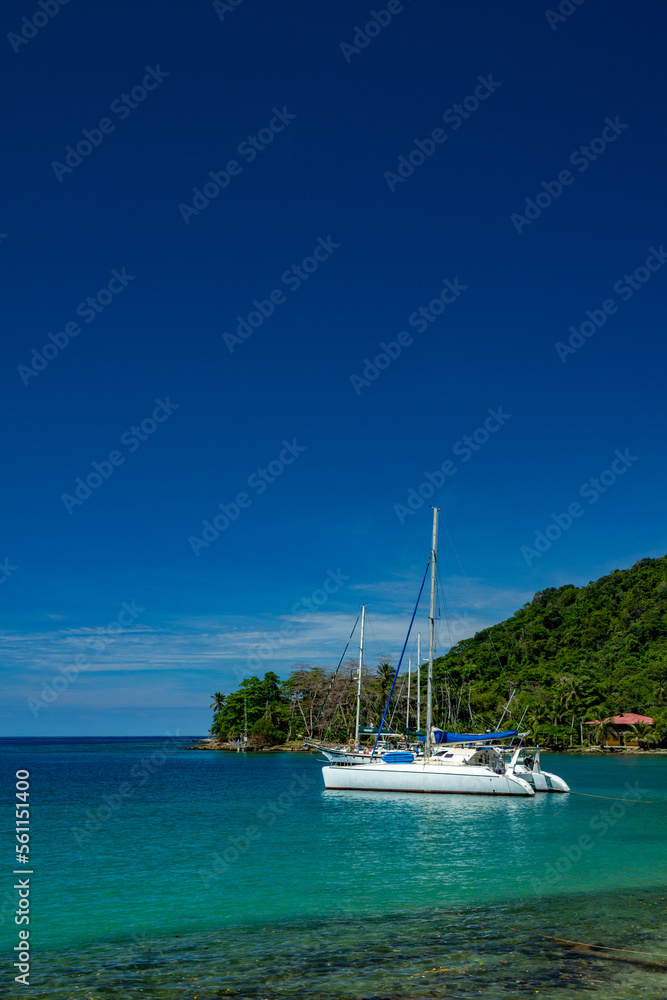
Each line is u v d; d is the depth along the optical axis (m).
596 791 47.97
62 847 27.00
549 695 119.31
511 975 12.84
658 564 172.00
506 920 16.62
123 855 25.22
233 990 12.20
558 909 17.61
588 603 161.38
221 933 15.80
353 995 11.91
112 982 12.67
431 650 46.34
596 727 112.31
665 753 106.19
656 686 119.06
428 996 11.88
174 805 41.50
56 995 12.03
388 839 28.39
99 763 97.50
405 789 42.97
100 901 18.80
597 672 129.12
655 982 12.52
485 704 116.81
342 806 38.84
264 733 119.69
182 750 143.50
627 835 29.38
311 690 118.50
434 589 46.91
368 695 104.00
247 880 21.17
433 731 45.50
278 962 13.69
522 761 47.16
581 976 12.80
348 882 20.83
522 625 167.75
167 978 12.86
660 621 139.75
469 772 42.22
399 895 19.22
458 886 20.25
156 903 18.55
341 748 60.38
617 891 19.59
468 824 32.50
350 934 15.59
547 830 30.69
